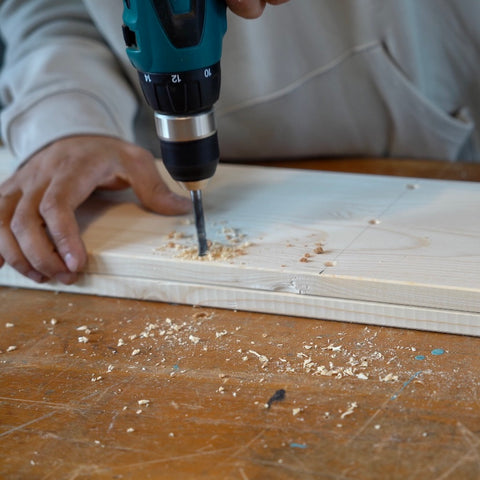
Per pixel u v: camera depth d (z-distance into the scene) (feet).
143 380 2.51
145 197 3.53
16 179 3.52
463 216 3.17
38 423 2.32
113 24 4.02
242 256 3.01
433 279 2.65
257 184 3.79
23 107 3.86
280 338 2.71
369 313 2.74
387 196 3.47
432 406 2.21
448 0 4.17
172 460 2.09
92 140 3.63
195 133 2.69
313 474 1.98
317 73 4.31
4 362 2.70
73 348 2.76
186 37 2.48
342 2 4.09
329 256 2.93
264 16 4.10
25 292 3.27
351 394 2.31
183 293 3.03
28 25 4.35
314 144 4.63
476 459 1.97
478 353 2.48
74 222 3.24
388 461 1.99
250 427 2.20
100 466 2.09
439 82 4.51
